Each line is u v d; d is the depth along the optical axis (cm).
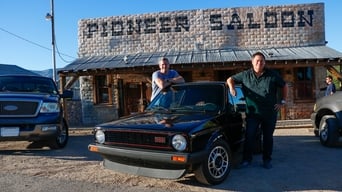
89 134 1223
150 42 1795
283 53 1520
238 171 624
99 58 1755
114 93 1781
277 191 512
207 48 1747
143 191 505
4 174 604
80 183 547
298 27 1702
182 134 489
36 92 888
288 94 1639
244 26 1730
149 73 1556
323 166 666
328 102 912
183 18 1770
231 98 636
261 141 764
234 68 1439
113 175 596
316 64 1395
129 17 1812
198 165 512
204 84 655
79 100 1831
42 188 521
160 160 490
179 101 641
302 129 1251
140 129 516
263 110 627
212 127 538
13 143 942
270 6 1714
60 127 825
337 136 855
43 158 741
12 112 773
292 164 682
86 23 1859
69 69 1516
